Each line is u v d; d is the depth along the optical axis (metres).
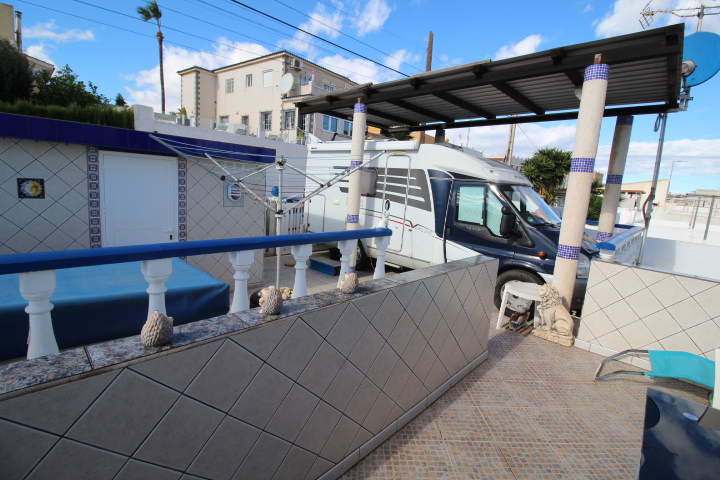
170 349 1.42
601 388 3.65
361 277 7.61
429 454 2.62
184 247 2.00
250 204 5.83
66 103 14.20
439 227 6.65
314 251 9.09
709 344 3.82
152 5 26.98
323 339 2.06
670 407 2.02
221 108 34.16
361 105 6.75
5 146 3.67
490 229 6.13
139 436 1.39
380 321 2.46
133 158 4.56
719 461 1.71
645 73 4.84
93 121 8.78
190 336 1.54
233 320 1.75
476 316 3.76
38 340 1.62
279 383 1.87
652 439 1.82
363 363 2.39
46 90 14.05
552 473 2.51
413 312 2.76
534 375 3.85
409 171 7.06
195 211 5.21
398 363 2.72
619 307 4.30
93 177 4.27
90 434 1.26
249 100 31.81
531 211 6.18
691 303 3.89
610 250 4.36
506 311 5.81
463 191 6.43
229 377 1.64
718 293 3.75
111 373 1.27
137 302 2.26
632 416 3.21
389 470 2.46
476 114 7.62
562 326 4.66
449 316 3.26
